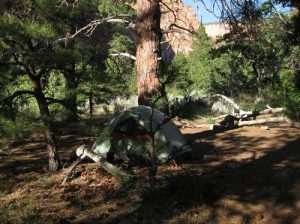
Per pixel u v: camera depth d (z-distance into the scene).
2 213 7.21
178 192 9.69
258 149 13.30
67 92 11.23
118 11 20.66
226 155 12.76
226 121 17.94
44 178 10.99
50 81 18.72
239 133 16.09
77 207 9.16
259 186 9.91
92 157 10.49
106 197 9.66
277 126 17.58
